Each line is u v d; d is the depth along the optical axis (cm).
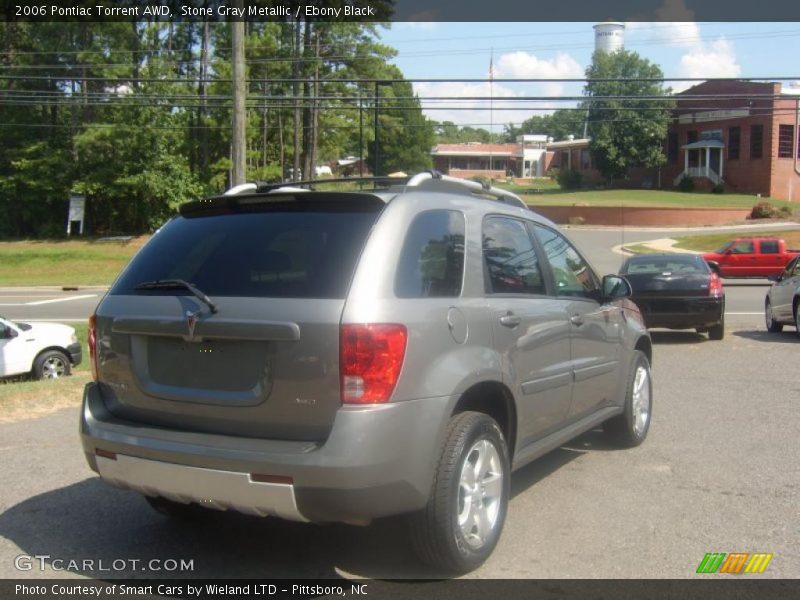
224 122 4375
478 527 432
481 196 518
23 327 1318
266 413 383
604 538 479
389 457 372
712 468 625
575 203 5981
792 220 5253
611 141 7300
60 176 4594
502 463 450
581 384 574
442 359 405
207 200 452
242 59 1670
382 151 8381
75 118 4575
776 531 489
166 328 407
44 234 4788
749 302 2234
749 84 6419
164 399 412
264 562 446
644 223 5441
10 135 4716
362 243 398
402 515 404
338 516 371
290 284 394
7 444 700
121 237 4600
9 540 479
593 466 633
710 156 6906
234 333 387
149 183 4338
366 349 370
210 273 418
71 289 3291
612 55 7194
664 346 1367
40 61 4494
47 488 579
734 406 858
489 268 473
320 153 5175
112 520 514
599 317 609
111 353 436
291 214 431
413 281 407
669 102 7144
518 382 473
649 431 747
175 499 405
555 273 564
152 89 4194
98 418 436
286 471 365
